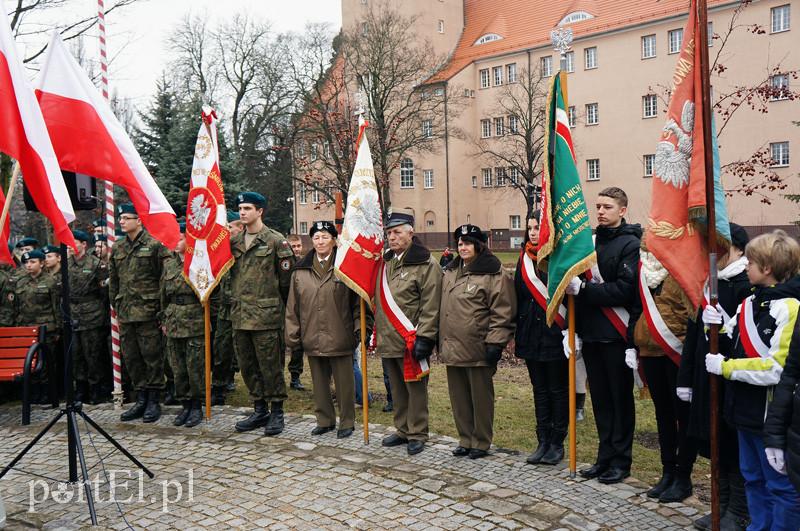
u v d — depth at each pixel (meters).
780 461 3.44
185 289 7.29
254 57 36.19
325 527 4.57
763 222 36.09
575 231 4.88
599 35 43.00
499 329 5.55
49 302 8.48
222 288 8.05
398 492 5.13
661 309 4.60
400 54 37.12
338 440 6.50
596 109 43.84
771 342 3.59
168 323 7.30
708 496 4.90
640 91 41.59
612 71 42.75
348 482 5.38
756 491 3.89
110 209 7.71
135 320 7.41
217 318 8.09
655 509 4.66
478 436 5.83
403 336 6.02
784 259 3.64
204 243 7.04
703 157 4.16
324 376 6.74
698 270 4.26
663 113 40.59
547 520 4.54
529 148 40.72
